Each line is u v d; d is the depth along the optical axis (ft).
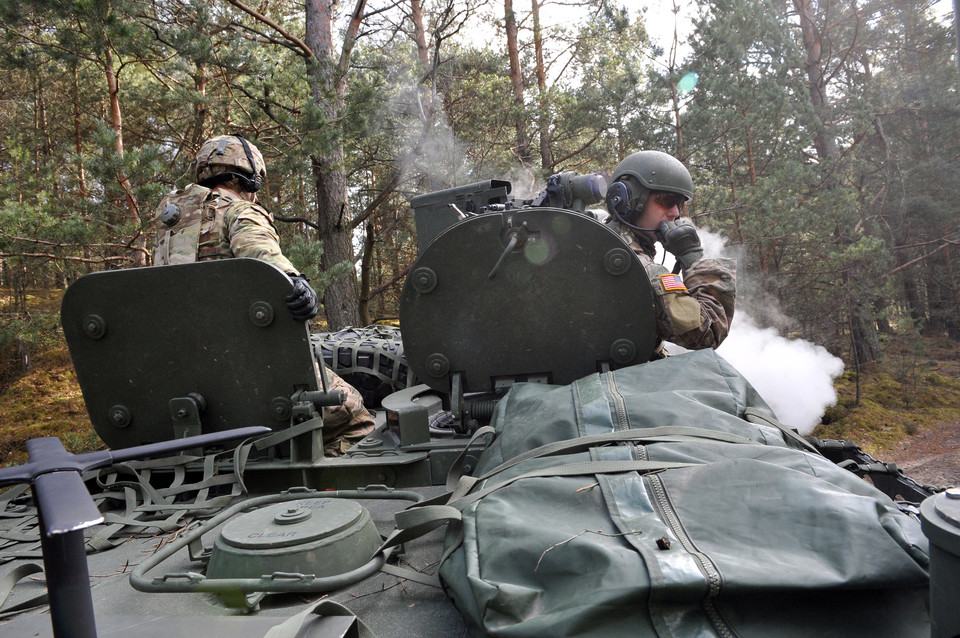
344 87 29.43
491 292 7.82
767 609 3.58
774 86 34.58
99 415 7.70
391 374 10.73
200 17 25.81
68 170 39.29
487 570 4.02
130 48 24.36
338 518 5.07
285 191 41.78
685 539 3.93
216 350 7.41
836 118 41.27
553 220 7.60
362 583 5.07
